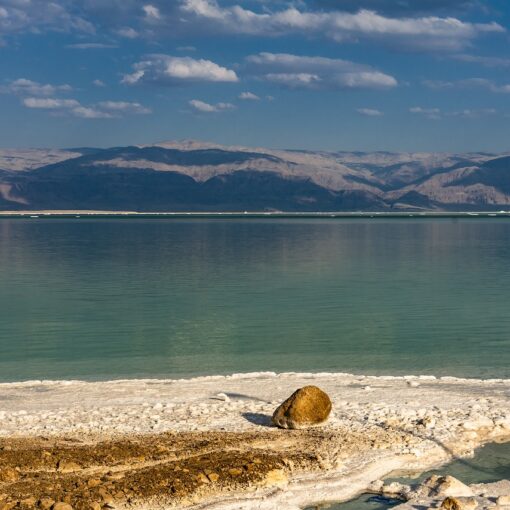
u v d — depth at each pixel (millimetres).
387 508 14398
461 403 21000
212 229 183625
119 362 29703
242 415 19859
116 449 16422
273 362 29469
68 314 41719
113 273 64875
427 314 41062
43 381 25172
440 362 29156
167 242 117938
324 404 18797
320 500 14664
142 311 42656
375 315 40781
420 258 82188
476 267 70250
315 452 16750
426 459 16766
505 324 37656
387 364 28891
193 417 19719
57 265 73438
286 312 42000
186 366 28938
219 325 37906
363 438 17734
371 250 96562
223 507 13914
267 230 176250
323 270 66938
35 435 18125
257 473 15180
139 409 20641
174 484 14516
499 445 17781
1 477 14695
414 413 19750
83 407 21109
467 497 14336
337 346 32438
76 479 14656
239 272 65312
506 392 22625
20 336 35281
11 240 125688
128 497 14000
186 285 55375
